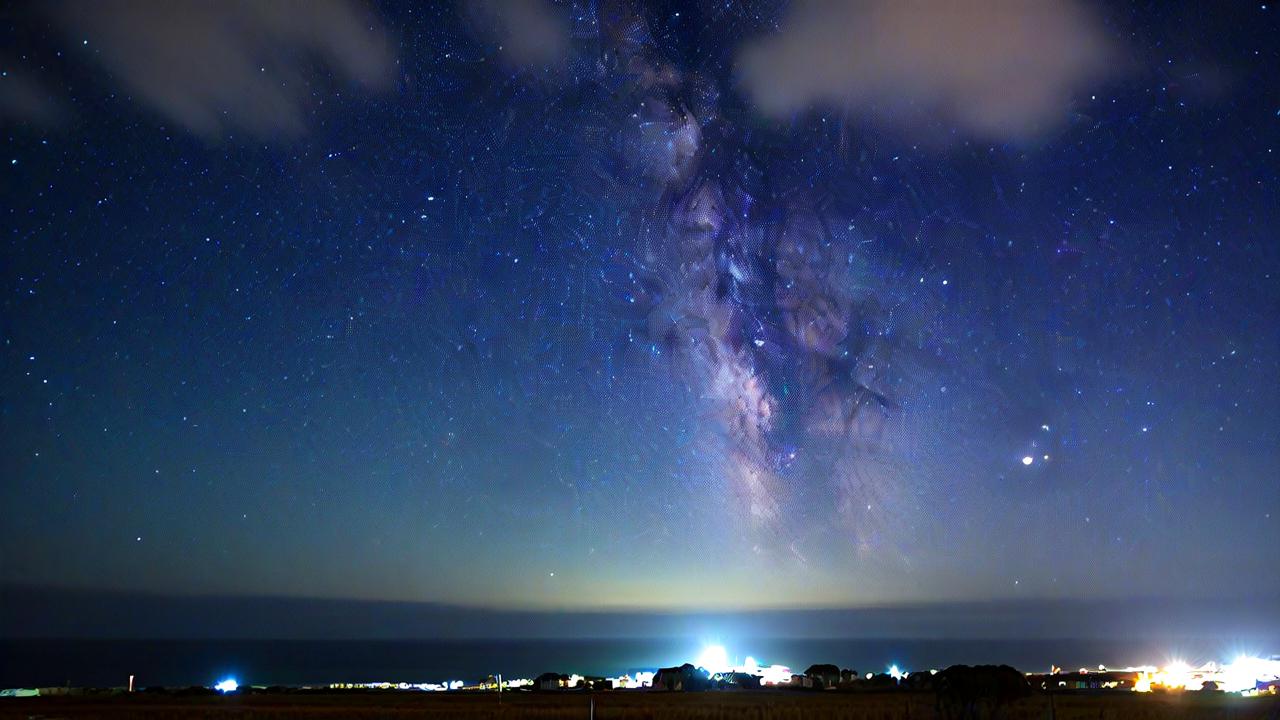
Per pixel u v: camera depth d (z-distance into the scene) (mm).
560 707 35094
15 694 43906
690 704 36438
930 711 32469
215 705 36781
